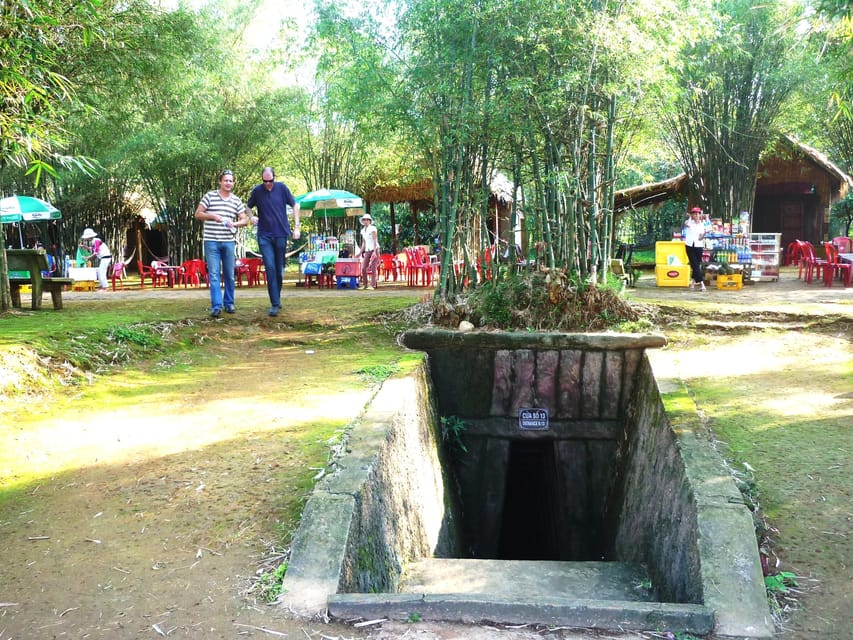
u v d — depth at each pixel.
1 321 7.75
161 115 16.05
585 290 7.66
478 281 8.62
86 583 3.02
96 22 6.41
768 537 3.41
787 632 2.71
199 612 2.80
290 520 3.55
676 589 3.61
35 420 5.13
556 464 7.34
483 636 2.69
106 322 7.64
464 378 7.41
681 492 3.90
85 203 19.91
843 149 18.00
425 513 5.23
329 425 4.95
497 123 7.51
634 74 7.40
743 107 14.84
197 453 4.48
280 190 8.75
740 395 5.70
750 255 13.03
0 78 5.06
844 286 11.91
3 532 3.48
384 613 2.81
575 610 2.79
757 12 13.12
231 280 8.77
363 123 9.02
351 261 13.17
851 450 4.41
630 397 7.08
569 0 7.10
